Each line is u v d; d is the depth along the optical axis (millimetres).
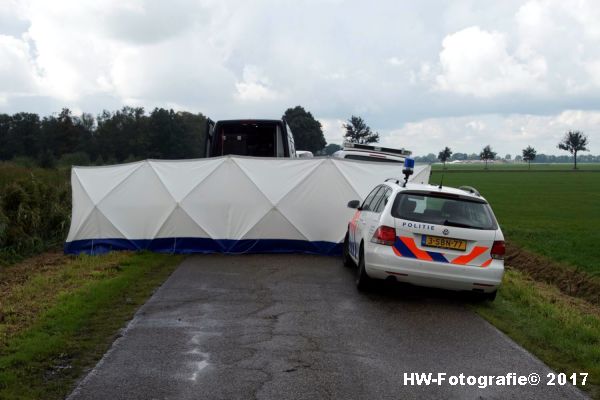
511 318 7605
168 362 5418
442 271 7770
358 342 6238
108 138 80312
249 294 8375
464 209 8156
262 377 5086
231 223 12211
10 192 13438
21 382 4824
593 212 26047
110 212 12055
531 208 28234
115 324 6691
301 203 12391
